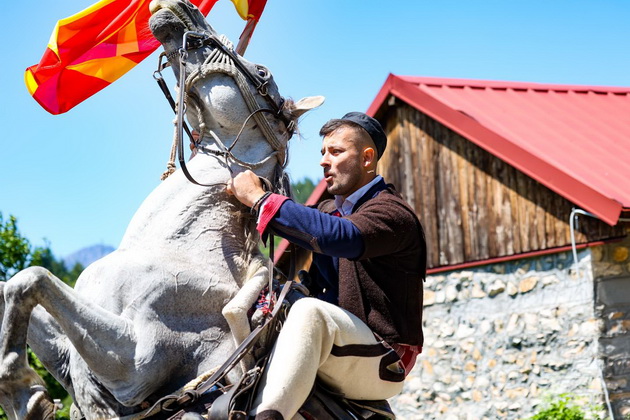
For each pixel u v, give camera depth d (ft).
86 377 12.77
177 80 14.14
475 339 43.37
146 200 13.85
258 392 12.62
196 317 13.09
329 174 14.08
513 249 42.73
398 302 13.73
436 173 46.55
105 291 12.69
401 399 45.09
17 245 41.29
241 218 13.79
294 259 13.74
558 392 40.27
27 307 11.99
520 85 52.26
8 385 12.04
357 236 12.99
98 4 16.07
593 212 39.14
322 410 13.30
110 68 16.90
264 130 14.12
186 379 12.94
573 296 40.47
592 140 46.09
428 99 46.34
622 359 39.50
